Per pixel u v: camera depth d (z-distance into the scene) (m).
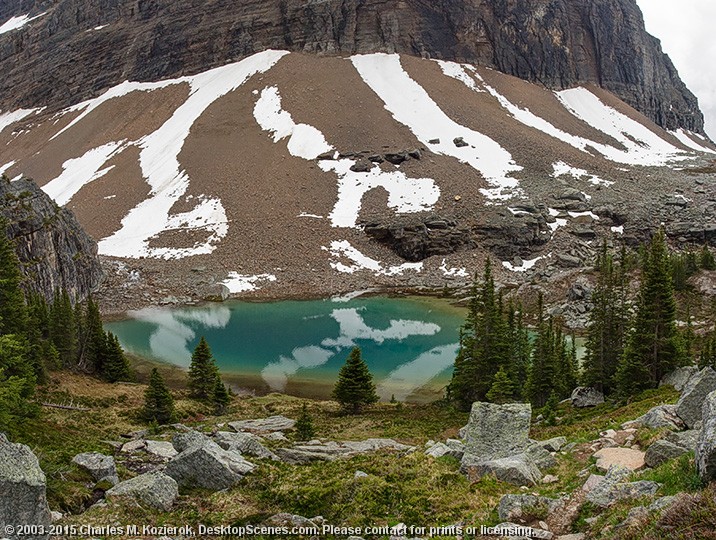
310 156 159.62
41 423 35.56
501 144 167.75
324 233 134.25
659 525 12.12
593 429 29.56
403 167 153.62
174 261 126.56
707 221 129.62
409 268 126.75
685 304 90.12
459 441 28.75
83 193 162.38
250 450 29.55
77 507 20.16
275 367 76.62
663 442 18.11
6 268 47.84
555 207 138.50
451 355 81.69
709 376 23.09
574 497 16.78
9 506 14.16
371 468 24.30
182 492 22.00
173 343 88.00
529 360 64.75
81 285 110.12
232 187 149.75
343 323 98.94
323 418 52.44
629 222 131.38
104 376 67.19
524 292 108.69
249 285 119.19
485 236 130.00
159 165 167.12
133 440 36.00
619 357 53.81
